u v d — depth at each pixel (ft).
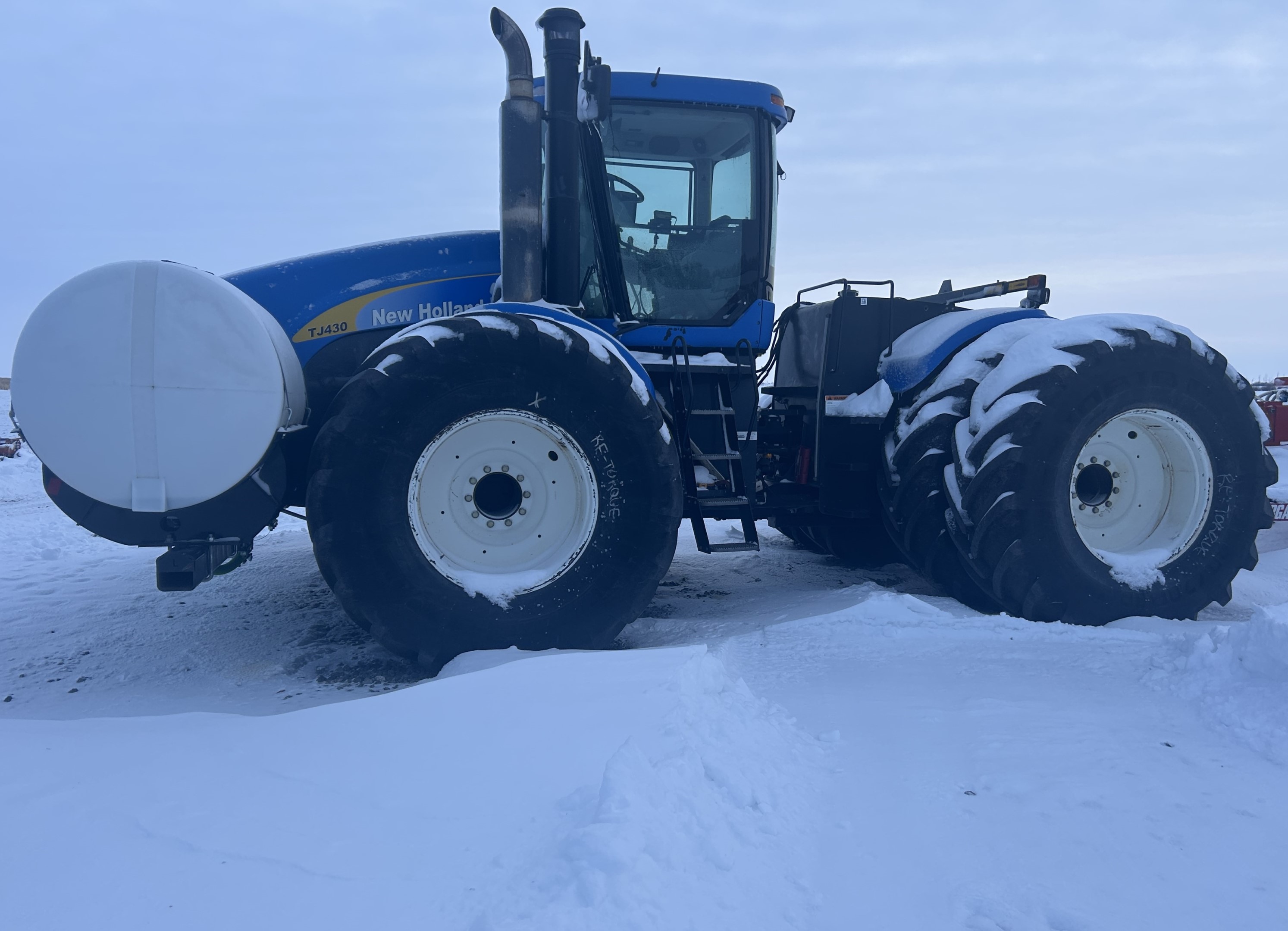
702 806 5.61
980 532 12.01
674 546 11.21
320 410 12.50
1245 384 12.87
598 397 10.98
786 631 11.46
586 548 11.11
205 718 7.27
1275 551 17.76
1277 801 6.36
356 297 12.65
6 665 11.66
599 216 13.02
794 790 6.39
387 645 10.62
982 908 5.05
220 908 4.51
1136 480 13.09
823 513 14.56
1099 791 6.49
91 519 10.23
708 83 13.28
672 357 13.38
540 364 10.80
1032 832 5.94
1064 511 12.09
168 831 5.23
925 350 13.74
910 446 13.29
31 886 4.67
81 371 9.94
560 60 12.01
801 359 15.74
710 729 6.78
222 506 10.41
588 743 6.29
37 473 40.45
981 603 13.47
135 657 11.87
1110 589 12.22
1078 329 12.48
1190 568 12.62
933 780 6.70
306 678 10.93
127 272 9.98
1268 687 8.11
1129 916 5.02
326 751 6.37
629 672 7.64
